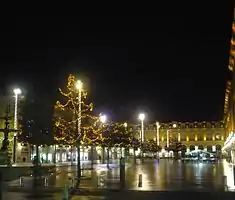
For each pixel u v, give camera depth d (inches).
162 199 1001.5
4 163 1843.0
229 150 3373.5
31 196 1035.3
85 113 3043.8
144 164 3454.7
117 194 1087.0
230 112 3356.3
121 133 3732.8
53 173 2009.1
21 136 2480.3
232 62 2479.1
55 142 2568.9
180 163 3713.1
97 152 4485.7
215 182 1461.6
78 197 1048.2
